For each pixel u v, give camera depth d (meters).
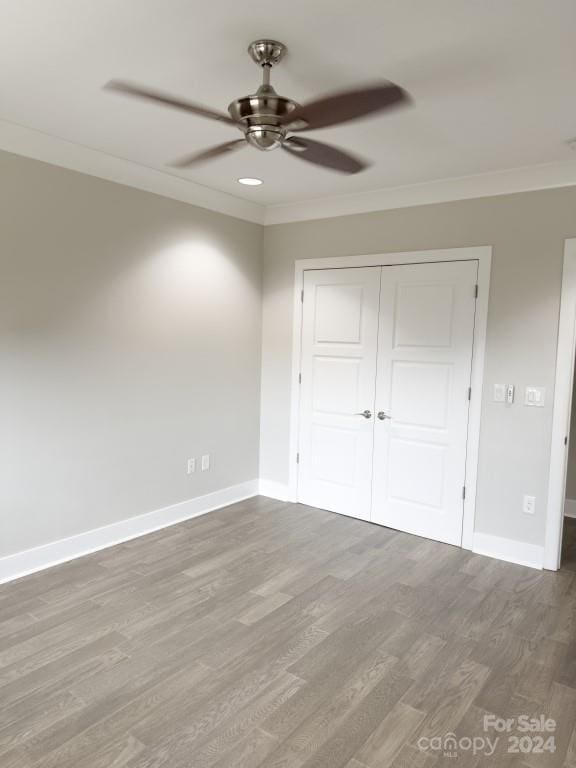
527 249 3.47
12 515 3.17
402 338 4.03
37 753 1.92
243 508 4.59
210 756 1.93
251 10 1.81
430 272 3.86
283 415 4.76
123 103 2.63
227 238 4.39
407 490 4.09
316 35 1.95
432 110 2.57
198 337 4.23
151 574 3.33
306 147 2.59
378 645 2.64
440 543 3.93
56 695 2.23
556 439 3.44
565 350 3.38
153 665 2.44
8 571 3.19
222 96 2.53
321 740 2.03
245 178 3.80
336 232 4.32
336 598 3.09
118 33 1.99
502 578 3.39
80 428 3.48
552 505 3.49
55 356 3.30
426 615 2.93
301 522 4.27
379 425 4.19
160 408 3.99
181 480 4.23
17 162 3.03
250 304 4.69
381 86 2.35
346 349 4.33
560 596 3.17
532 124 2.73
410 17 1.83
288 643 2.64
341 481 4.45
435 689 2.32
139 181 3.66
